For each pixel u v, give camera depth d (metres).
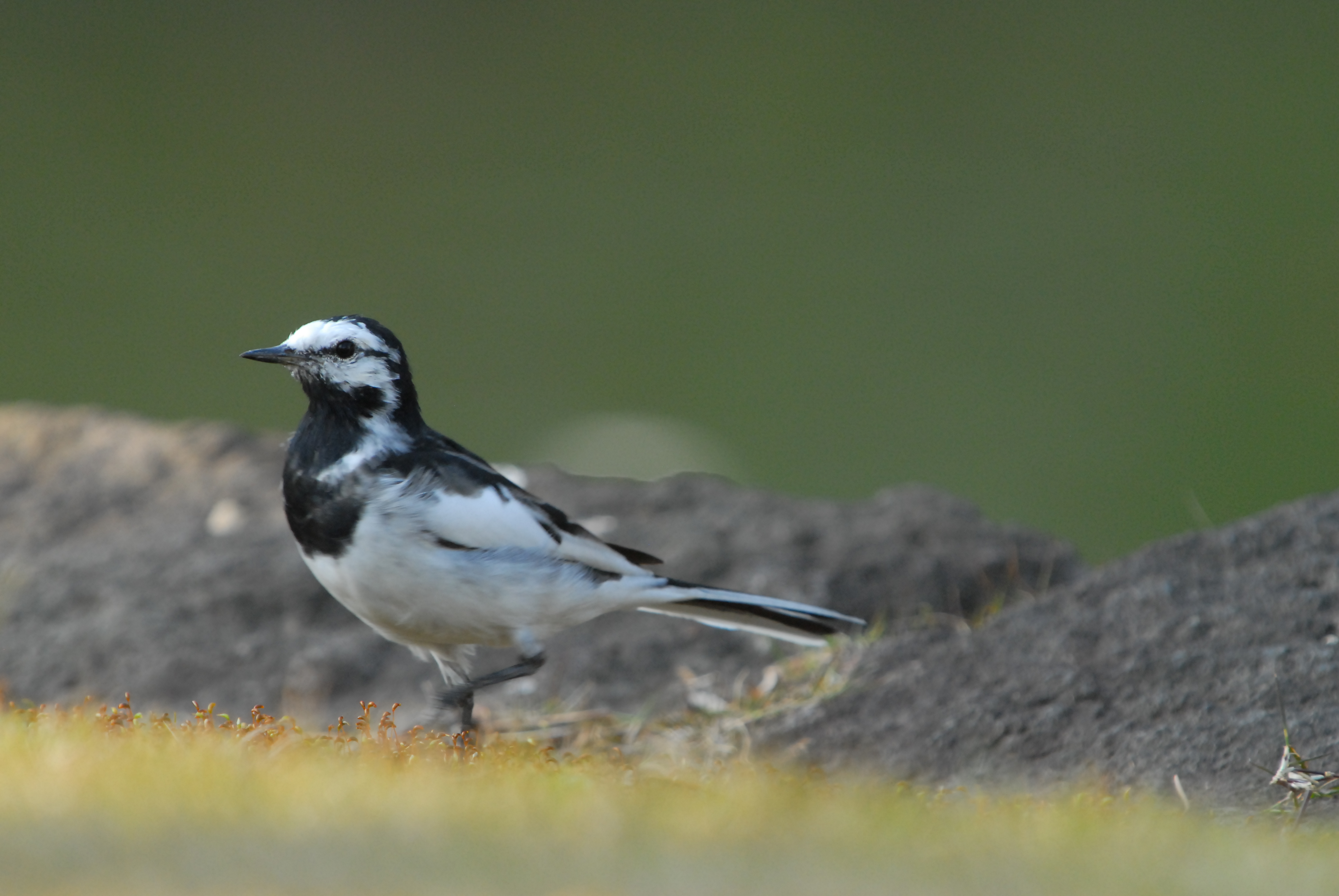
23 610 9.52
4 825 3.95
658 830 4.33
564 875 3.83
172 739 5.23
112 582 9.65
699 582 9.21
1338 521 7.88
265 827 4.09
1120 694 6.96
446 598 6.34
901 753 6.96
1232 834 5.09
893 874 4.08
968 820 4.93
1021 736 6.85
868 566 9.11
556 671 8.57
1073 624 7.52
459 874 3.78
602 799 4.72
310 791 4.51
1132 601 7.56
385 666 8.84
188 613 9.30
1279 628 7.15
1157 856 4.48
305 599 9.36
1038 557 9.46
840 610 8.78
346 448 6.36
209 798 4.36
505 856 3.96
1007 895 3.96
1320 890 4.17
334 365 6.33
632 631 8.91
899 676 7.60
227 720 5.89
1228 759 6.32
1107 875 4.21
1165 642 7.21
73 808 4.17
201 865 3.72
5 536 10.52
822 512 9.96
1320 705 6.55
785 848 4.27
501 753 5.77
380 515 6.22
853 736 7.20
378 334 6.41
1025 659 7.37
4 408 12.34
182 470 11.25
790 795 5.04
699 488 10.58
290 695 8.64
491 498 6.31
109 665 8.90
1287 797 5.97
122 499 10.91
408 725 7.98
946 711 7.14
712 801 4.89
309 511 6.36
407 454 6.38
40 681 8.87
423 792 4.63
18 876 3.55
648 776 5.64
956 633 8.14
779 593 8.90
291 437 6.54
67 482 11.19
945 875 4.11
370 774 4.86
